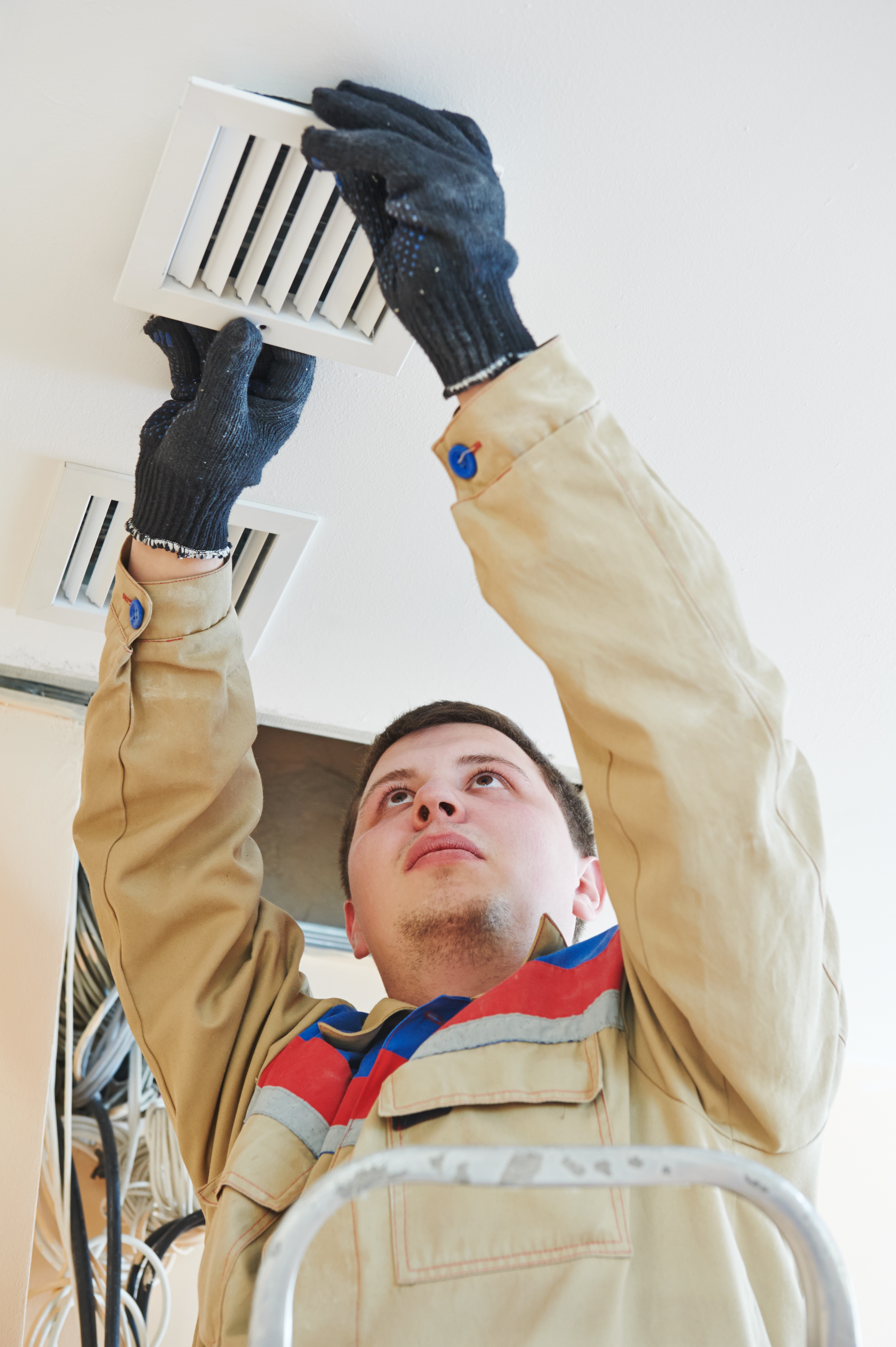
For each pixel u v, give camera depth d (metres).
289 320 1.13
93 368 1.26
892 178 1.10
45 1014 1.48
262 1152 1.05
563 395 0.94
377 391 1.28
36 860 1.57
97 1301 1.63
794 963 0.90
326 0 0.95
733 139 1.07
